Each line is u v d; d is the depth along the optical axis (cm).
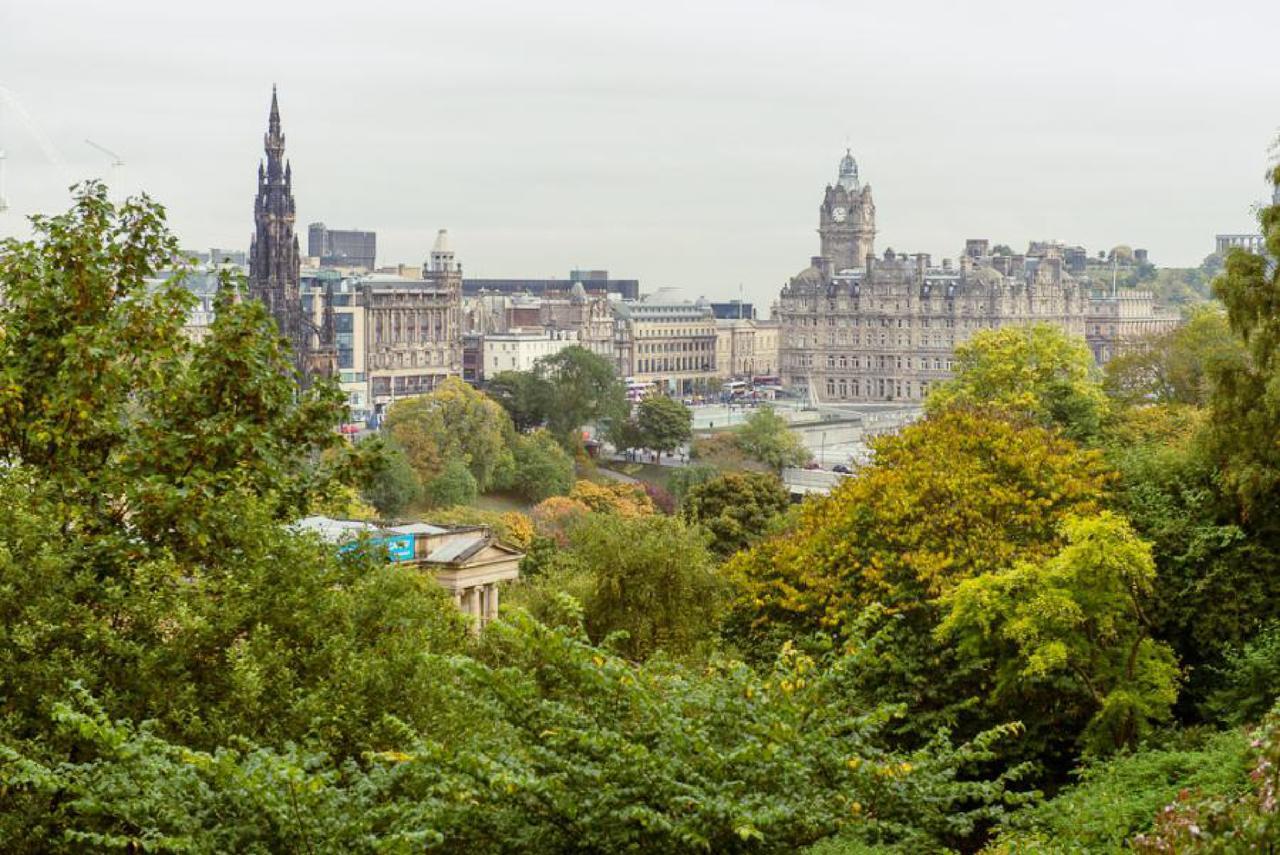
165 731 4606
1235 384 7731
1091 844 4906
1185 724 7181
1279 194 8338
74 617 4638
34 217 6019
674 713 4000
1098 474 8119
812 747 4044
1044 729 6962
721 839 3725
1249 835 3444
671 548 10069
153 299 6003
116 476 5406
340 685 4916
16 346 5859
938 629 6806
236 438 5653
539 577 10988
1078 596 6569
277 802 3541
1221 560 7288
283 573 5169
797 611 8206
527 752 3906
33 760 3903
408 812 3706
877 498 8100
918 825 4250
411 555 10169
